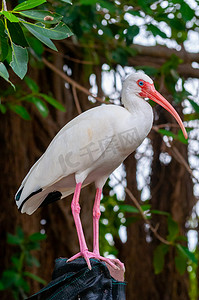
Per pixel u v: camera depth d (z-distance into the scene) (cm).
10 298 921
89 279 425
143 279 1038
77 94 965
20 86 856
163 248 862
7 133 921
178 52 1010
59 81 948
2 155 922
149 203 1051
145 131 531
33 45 759
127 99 543
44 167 529
